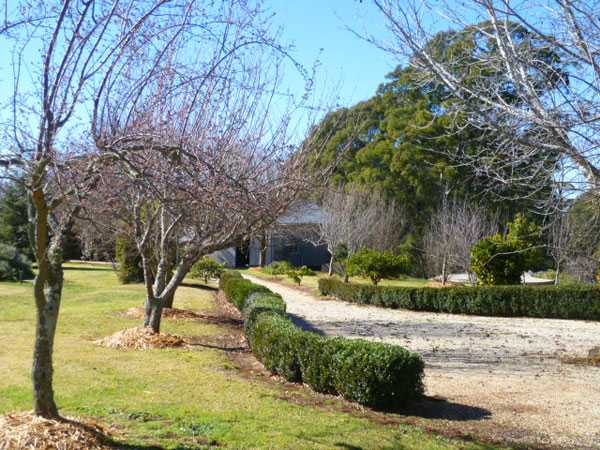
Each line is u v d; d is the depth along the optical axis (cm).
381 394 661
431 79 554
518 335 1367
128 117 479
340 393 702
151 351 900
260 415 574
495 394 770
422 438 548
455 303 1823
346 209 3031
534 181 595
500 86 547
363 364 668
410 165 3381
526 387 816
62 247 467
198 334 1139
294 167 891
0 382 643
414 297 1902
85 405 571
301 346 757
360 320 1645
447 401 725
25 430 429
